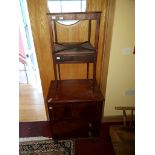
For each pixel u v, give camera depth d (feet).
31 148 5.99
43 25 5.25
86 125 5.86
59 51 4.82
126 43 5.35
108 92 6.38
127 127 5.47
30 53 9.25
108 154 5.76
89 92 5.63
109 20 5.23
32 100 8.93
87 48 4.91
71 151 5.86
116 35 5.18
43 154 5.77
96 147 6.02
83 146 6.05
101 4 5.07
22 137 6.52
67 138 6.23
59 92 5.62
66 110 5.44
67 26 5.30
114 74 5.96
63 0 5.10
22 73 10.30
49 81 6.36
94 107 5.45
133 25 5.04
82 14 4.27
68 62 4.92
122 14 4.86
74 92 5.62
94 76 5.66
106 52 5.76
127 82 6.17
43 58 5.84
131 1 4.71
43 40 5.50
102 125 6.98
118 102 6.66
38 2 4.90
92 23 5.28
